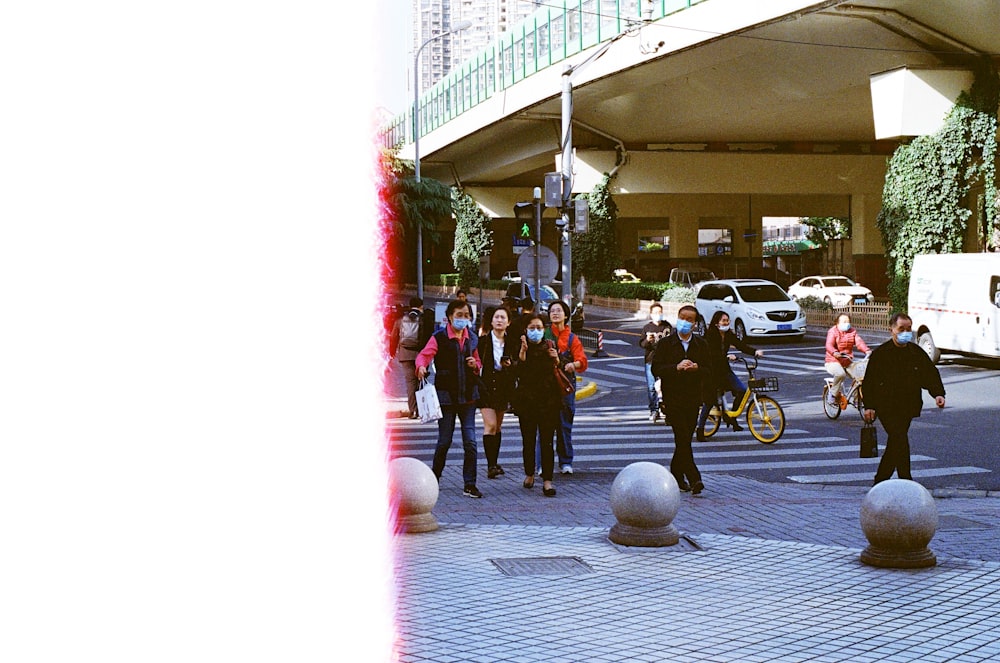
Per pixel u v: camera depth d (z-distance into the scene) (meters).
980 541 8.32
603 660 5.01
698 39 33.81
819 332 36.06
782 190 52.81
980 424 15.77
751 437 15.03
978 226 32.47
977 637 5.49
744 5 31.56
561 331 11.77
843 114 43.66
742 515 9.45
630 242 89.56
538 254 18.69
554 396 10.35
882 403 9.86
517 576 6.80
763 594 6.43
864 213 54.53
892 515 7.15
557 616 5.83
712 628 5.65
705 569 7.11
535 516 9.30
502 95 49.72
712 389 14.45
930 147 31.73
